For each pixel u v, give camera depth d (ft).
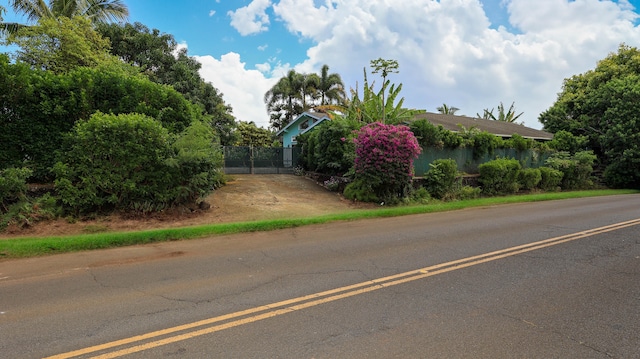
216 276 17.85
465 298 14.70
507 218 36.99
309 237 27.76
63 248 23.41
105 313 13.30
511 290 15.66
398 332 11.68
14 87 34.35
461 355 10.27
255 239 27.14
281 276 17.75
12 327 12.12
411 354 10.30
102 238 25.29
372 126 49.34
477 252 22.47
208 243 25.82
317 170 64.64
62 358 10.13
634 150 77.41
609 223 33.22
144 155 34.63
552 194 62.08
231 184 56.03
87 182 33.04
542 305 14.01
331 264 19.90
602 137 84.99
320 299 14.61
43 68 52.65
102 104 38.83
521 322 12.48
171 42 79.46
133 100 40.34
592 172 86.17
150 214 35.32
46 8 62.08
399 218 37.76
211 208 39.99
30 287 16.37
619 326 12.24
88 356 10.23
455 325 12.21
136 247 24.62
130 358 10.12
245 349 10.61
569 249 23.17
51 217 31.89
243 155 72.95
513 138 73.26
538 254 21.89
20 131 34.91
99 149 33.40
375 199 47.65
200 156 36.45
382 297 14.83
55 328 12.03
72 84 37.24
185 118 43.27
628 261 20.35
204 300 14.57
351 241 26.09
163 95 41.91
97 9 74.59
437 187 53.83
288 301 14.40
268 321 12.53
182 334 11.56
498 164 61.05
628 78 87.25
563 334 11.62
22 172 31.42
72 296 15.15
